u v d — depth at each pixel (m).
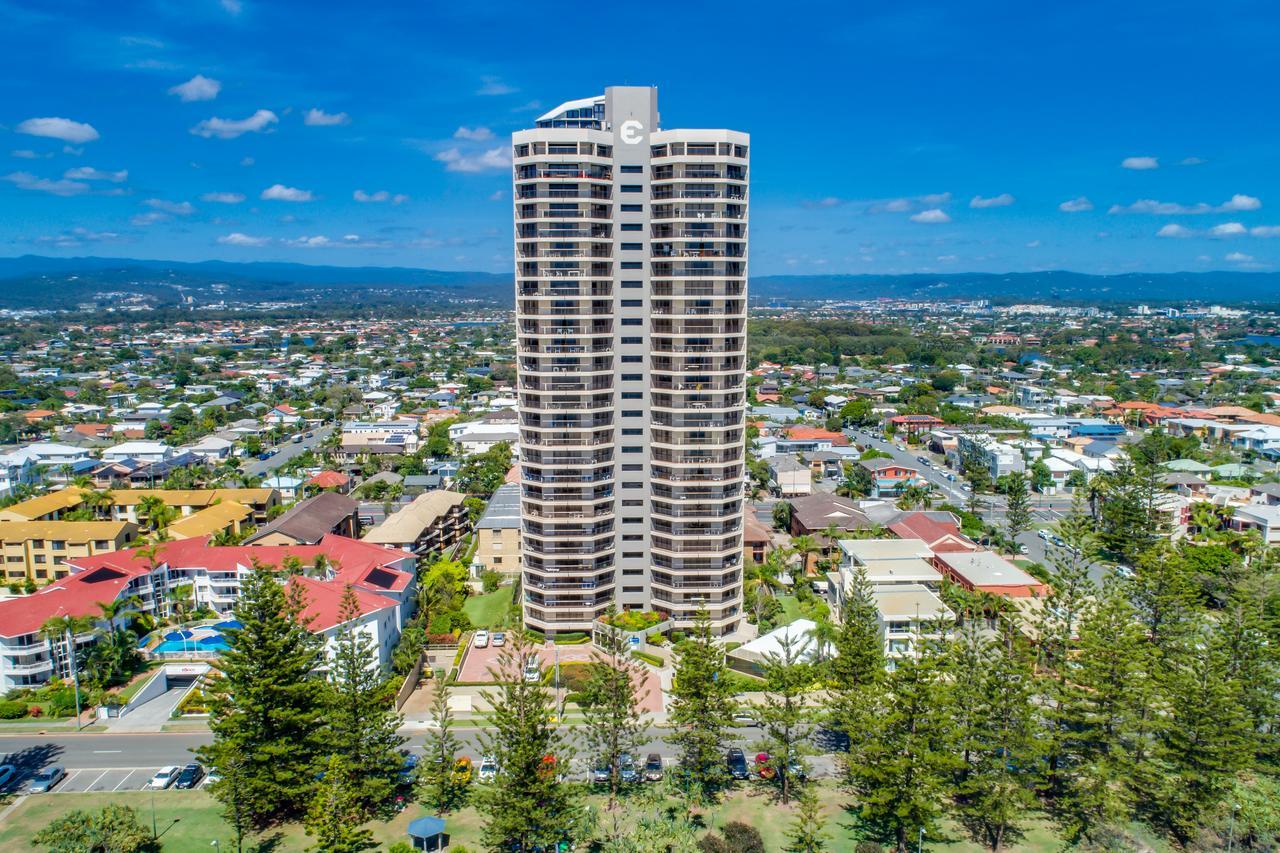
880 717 84.88
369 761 86.50
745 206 116.69
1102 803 82.56
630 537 124.19
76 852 73.94
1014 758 84.75
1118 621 89.06
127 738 100.81
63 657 112.62
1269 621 109.19
